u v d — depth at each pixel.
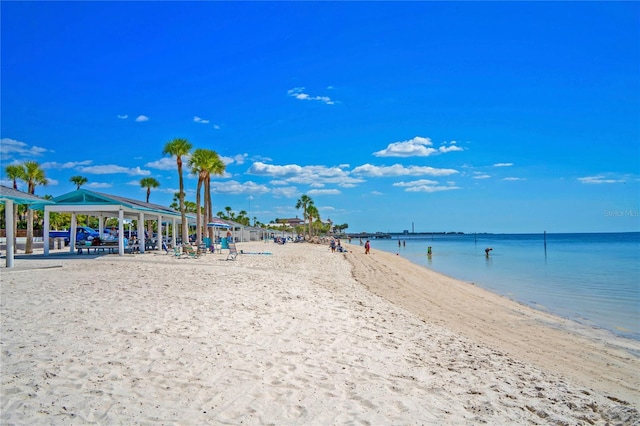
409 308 14.31
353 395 5.41
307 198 107.38
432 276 27.62
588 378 7.97
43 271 16.39
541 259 47.00
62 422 4.18
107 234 43.50
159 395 4.94
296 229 145.50
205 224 39.47
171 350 6.52
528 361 8.88
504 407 5.50
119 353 6.24
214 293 11.78
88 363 5.77
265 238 87.31
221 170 39.72
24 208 43.88
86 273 15.76
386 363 6.86
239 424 4.41
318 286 15.61
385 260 40.78
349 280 20.45
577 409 5.74
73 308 9.09
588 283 24.69
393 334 9.09
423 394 5.66
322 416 4.75
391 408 5.11
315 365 6.43
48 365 5.61
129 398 4.80
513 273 31.09
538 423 5.12
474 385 6.27
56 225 58.66
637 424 5.34
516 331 12.02
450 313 14.11
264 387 5.42
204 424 4.34
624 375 8.34
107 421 4.26
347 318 10.12
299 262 27.48
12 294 10.75
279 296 12.08
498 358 8.14
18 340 6.65
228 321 8.60
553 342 10.90
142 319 8.31
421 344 8.48
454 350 8.33
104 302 9.87
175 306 9.70
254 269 19.59
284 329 8.38
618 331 12.50
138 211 28.30
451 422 4.88
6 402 4.52
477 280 26.53
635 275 28.88
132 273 15.98
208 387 5.27
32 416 4.25
